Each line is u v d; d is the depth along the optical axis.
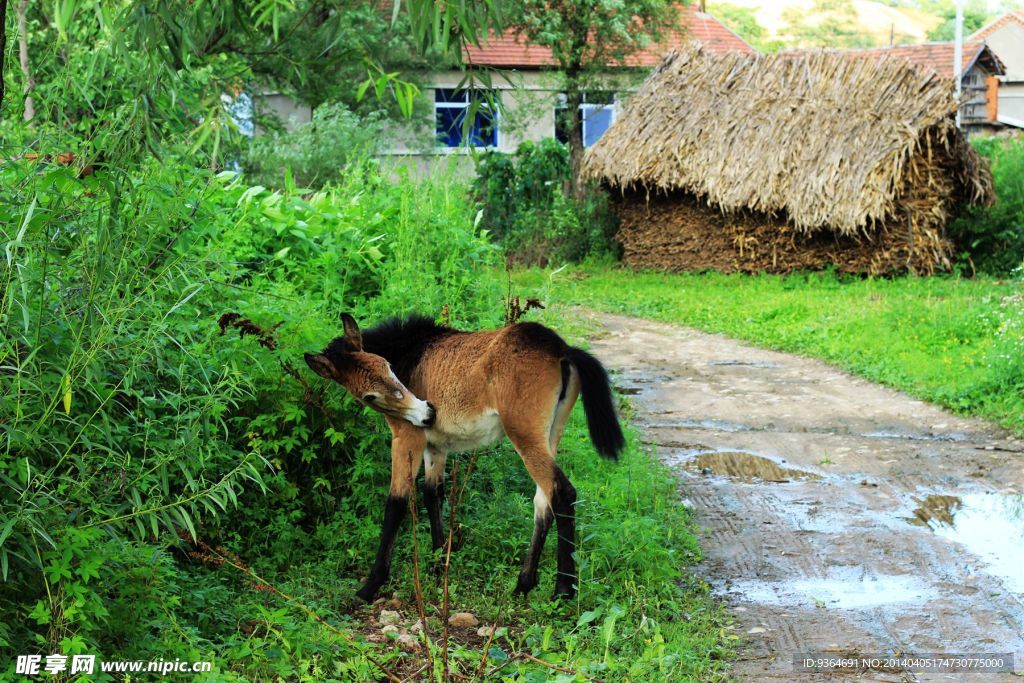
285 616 4.74
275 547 5.57
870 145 17.94
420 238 7.63
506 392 5.22
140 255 4.38
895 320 13.32
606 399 5.25
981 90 36.53
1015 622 5.23
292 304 6.18
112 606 4.14
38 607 3.68
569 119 23.42
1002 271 18.77
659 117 20.95
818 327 13.86
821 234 18.67
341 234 7.53
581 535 5.88
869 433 9.11
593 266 21.66
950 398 9.99
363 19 17.00
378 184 8.88
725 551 6.25
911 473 7.86
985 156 22.03
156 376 5.02
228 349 5.47
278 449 5.80
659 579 5.54
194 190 5.41
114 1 4.43
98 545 4.02
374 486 6.05
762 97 19.89
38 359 3.96
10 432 3.69
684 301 16.92
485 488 6.49
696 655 4.74
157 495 4.65
